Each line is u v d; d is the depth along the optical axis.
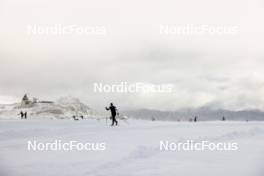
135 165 9.38
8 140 15.89
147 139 14.80
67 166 9.33
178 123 31.03
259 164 9.21
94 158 10.42
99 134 17.88
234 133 17.81
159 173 8.26
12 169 9.06
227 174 8.05
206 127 21.97
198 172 8.30
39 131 20.92
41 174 8.52
